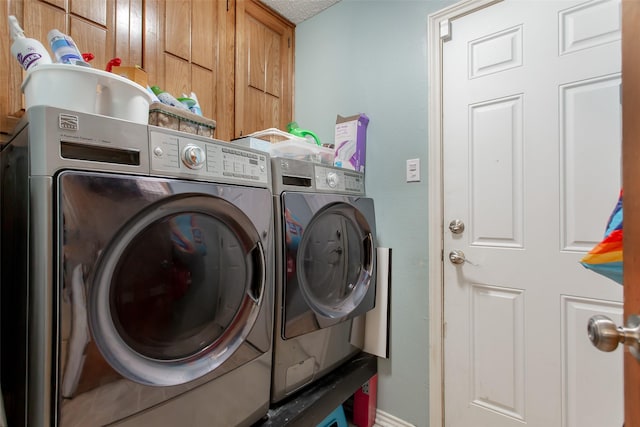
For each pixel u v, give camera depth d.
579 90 1.13
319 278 1.30
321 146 1.60
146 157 0.77
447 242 1.41
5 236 0.83
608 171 1.08
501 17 1.28
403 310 1.52
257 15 1.85
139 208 0.72
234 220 0.94
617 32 1.07
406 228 1.52
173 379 0.79
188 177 0.85
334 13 1.88
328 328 1.33
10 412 0.74
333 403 1.25
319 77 1.95
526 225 1.22
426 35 1.48
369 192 1.66
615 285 1.06
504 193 1.27
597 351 1.09
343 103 1.81
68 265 0.62
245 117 1.78
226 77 1.68
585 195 1.11
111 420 0.68
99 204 0.66
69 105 0.73
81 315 0.64
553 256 1.17
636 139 0.47
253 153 1.05
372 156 1.66
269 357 1.06
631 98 0.49
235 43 1.73
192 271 0.86
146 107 0.89
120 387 0.70
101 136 0.70
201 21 1.58
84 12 1.19
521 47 1.24
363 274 1.50
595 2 1.10
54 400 0.61
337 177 1.42
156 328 0.79
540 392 1.18
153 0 1.40
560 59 1.16
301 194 1.18
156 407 0.76
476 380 1.32
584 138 1.12
